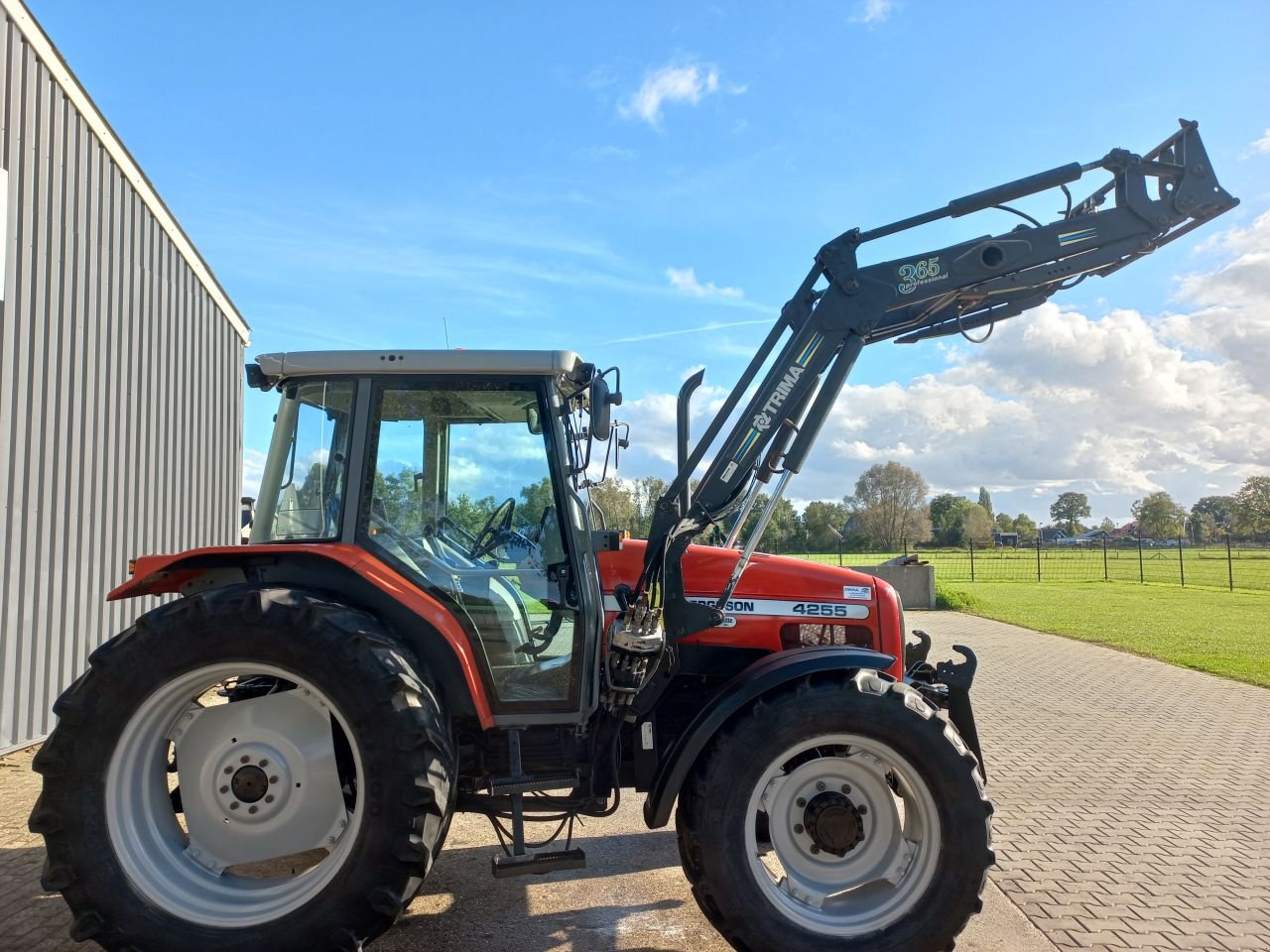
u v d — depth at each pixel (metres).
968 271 3.56
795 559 3.99
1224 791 5.29
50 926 3.24
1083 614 16.55
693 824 3.03
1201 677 9.58
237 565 3.32
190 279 8.52
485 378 3.37
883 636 3.77
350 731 2.85
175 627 2.88
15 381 5.60
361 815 2.82
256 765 3.00
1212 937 3.31
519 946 3.23
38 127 5.82
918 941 2.97
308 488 3.35
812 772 3.20
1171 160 3.71
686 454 3.52
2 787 4.93
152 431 7.65
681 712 3.72
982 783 3.09
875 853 3.19
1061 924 3.42
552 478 3.40
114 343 6.93
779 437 3.52
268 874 3.54
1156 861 4.12
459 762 3.37
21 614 5.68
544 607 3.35
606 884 3.85
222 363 9.52
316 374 3.34
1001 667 10.25
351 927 2.79
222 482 9.50
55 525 6.06
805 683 3.13
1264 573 30.91
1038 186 3.61
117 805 2.86
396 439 3.36
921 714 3.06
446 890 3.77
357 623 2.94
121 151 6.99
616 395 3.41
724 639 3.70
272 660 2.86
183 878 2.90
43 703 5.90
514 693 3.31
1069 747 6.45
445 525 3.35
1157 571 32.38
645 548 3.67
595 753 3.36
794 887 3.13
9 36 5.50
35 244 5.82
